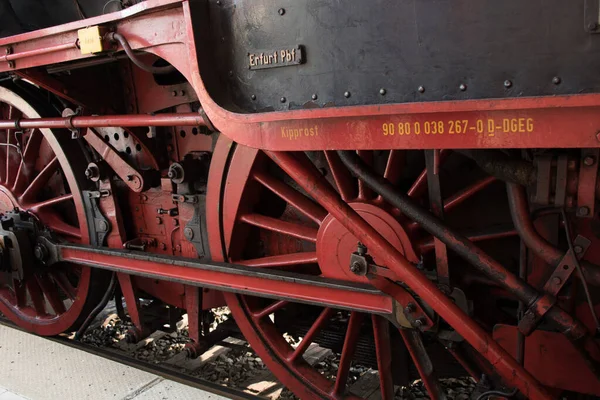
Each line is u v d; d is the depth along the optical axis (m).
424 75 1.64
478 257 2.15
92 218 3.82
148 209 3.71
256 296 3.20
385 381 2.82
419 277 2.04
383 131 1.65
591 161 1.71
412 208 2.24
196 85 2.05
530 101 1.38
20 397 3.24
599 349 2.17
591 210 1.75
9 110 4.43
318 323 3.09
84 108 3.39
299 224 3.25
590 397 2.54
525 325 2.13
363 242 2.10
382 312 2.49
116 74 3.55
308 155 2.93
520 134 1.44
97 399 3.13
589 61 1.39
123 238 3.71
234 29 2.05
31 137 4.23
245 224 3.22
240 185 3.05
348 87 1.80
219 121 2.02
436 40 1.60
